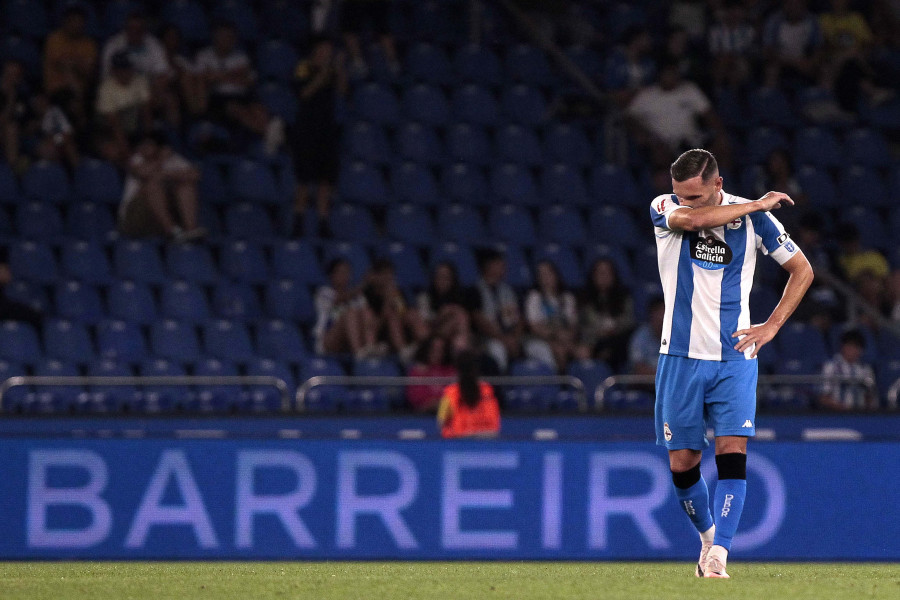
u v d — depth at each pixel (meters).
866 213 44.94
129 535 25.70
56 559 25.53
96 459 25.78
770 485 26.94
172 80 41.56
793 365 37.59
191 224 39.06
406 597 13.83
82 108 40.94
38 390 33.62
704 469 27.45
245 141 42.22
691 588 14.77
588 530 26.56
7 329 34.84
